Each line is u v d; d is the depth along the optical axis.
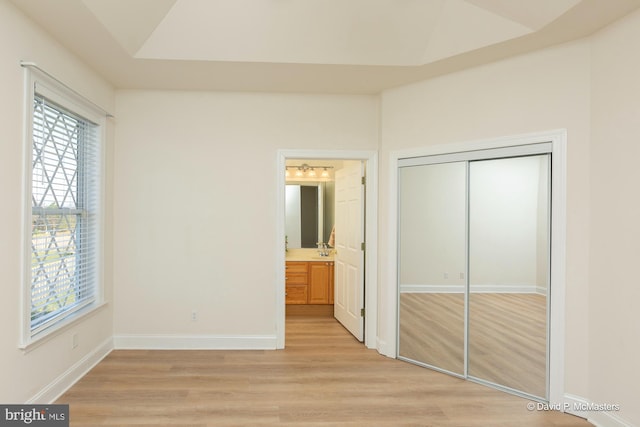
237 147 4.03
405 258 3.76
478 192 3.32
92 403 2.81
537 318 3.00
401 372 3.48
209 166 4.00
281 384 3.19
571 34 2.72
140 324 3.95
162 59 3.20
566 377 2.82
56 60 2.83
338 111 4.08
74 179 3.28
